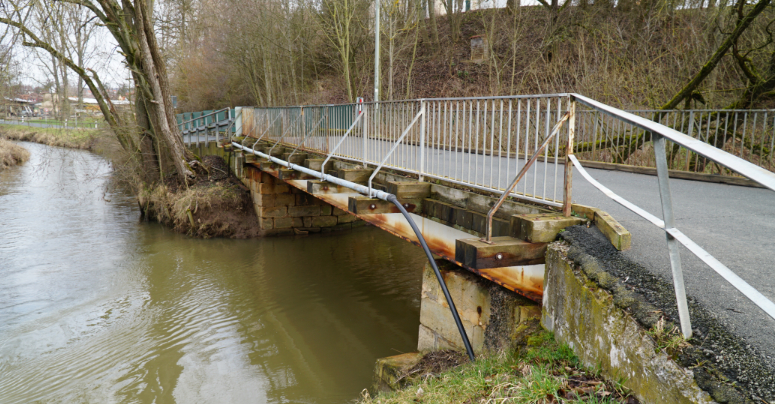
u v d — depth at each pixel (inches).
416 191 268.2
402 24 1097.4
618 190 301.0
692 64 606.9
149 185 848.9
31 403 301.4
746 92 468.4
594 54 738.8
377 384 246.7
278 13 1212.5
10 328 410.0
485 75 1061.8
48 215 848.9
